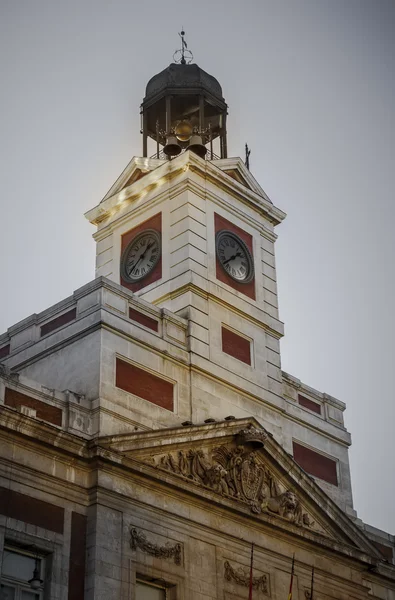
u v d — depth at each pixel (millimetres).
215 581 42750
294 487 47938
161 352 45844
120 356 43938
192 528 42844
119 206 53938
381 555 51500
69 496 39594
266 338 51875
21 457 38688
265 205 55031
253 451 46500
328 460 52406
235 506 44500
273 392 50625
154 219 52219
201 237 50812
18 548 37969
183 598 41250
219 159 54250
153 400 44500
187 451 44031
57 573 38219
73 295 45438
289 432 50719
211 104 57562
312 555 47812
